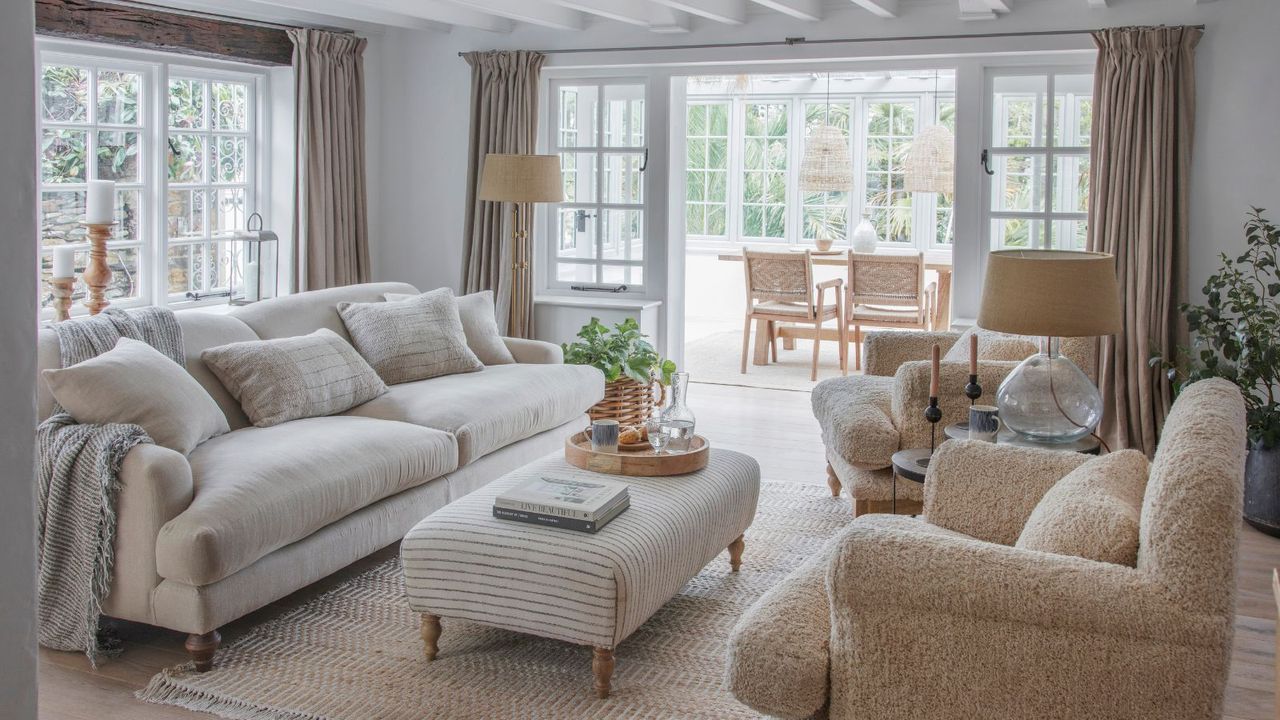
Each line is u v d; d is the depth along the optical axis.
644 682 3.04
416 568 3.07
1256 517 4.45
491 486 3.38
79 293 5.35
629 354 5.31
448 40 6.89
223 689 2.96
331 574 3.86
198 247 6.10
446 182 7.01
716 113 10.19
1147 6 5.40
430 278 7.14
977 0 5.19
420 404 4.28
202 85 6.04
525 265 6.75
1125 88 5.34
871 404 4.17
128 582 3.05
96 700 2.90
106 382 3.26
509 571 2.95
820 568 2.48
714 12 5.76
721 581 3.79
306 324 4.60
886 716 2.11
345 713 2.84
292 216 6.31
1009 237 5.98
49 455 3.10
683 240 7.13
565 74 6.88
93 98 5.32
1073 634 1.97
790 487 4.95
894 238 9.81
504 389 4.56
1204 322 4.97
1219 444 2.02
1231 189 5.32
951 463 2.86
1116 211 5.39
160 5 5.39
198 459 3.34
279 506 3.18
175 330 3.88
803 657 2.12
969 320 5.98
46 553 3.09
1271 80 5.21
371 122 7.06
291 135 6.43
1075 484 2.40
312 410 4.04
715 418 6.34
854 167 9.85
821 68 6.40
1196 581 1.89
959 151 6.01
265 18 6.02
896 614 2.07
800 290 7.47
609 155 6.88
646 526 3.06
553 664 3.15
